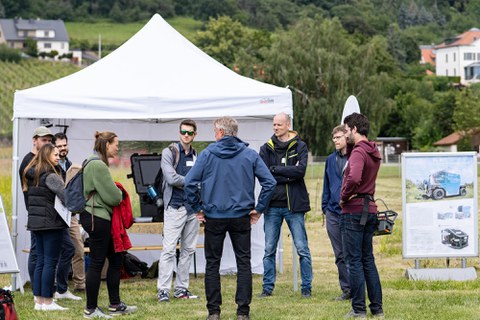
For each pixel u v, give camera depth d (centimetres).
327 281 1292
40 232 1015
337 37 6981
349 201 916
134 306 1032
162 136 1468
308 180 4659
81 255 1196
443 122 9906
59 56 17175
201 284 1291
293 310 1015
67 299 1122
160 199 1249
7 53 14000
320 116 6606
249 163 917
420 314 969
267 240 1126
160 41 1358
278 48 6906
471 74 19438
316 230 2097
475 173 1252
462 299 1077
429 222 1252
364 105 6756
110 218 962
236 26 12638
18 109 1215
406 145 10212
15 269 1151
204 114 1224
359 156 902
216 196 912
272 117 1400
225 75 1310
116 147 978
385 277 1305
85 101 1215
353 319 923
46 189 998
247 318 927
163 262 1109
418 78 14225
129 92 1225
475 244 1255
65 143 1155
